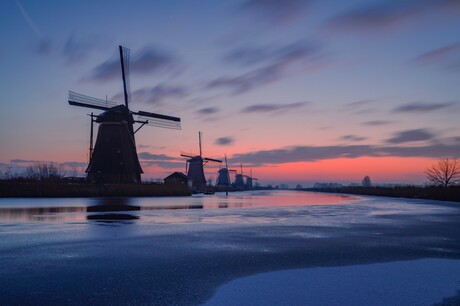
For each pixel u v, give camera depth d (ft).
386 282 30.37
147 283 29.17
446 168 281.13
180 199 173.27
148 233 55.83
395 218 88.58
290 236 55.36
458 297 26.63
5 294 25.95
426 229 66.18
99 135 185.06
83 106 180.24
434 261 38.27
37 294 26.02
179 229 61.57
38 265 34.35
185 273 32.37
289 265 35.86
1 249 41.68
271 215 94.12
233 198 222.69
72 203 121.70
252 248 44.73
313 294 27.17
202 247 44.83
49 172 238.27
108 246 44.39
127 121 188.14
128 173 188.55
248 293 27.25
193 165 326.65
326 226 69.67
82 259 37.09
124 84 191.72
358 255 41.01
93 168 183.11
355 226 70.18
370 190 357.61
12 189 159.53
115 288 27.76
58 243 45.83
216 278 30.94
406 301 25.75
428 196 228.22
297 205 145.89
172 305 24.53
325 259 38.75
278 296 26.63
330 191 531.91
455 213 105.91
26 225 62.85
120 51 190.49
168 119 205.67
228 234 56.54
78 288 27.55
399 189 294.46
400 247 46.52
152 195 193.06
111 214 84.53
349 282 30.30
